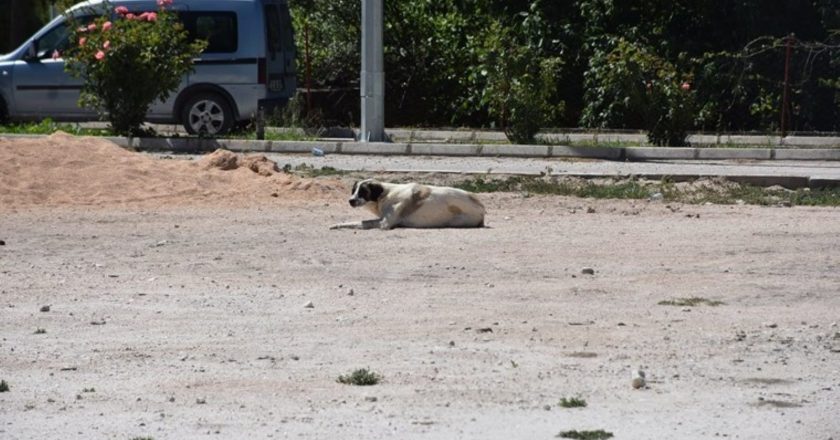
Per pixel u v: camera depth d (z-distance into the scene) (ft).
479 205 55.98
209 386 29.40
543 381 29.73
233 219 57.77
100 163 66.33
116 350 33.09
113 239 52.11
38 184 63.67
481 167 77.71
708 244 50.65
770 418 26.76
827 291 41.09
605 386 29.30
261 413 27.09
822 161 85.20
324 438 25.20
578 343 33.65
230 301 39.58
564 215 60.29
